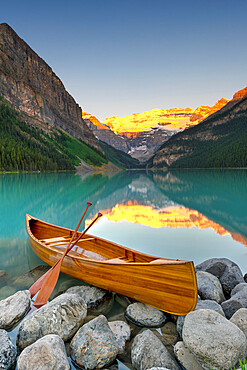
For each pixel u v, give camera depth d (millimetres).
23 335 4047
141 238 10297
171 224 12758
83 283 6145
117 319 4758
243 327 3877
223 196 23781
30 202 20281
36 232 9281
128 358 3848
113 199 22625
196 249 8852
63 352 3592
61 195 25234
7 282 6227
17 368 3438
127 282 5059
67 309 4375
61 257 6160
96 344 3764
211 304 4523
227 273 5797
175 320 4652
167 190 30797
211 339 3432
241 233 10922
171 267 4500
